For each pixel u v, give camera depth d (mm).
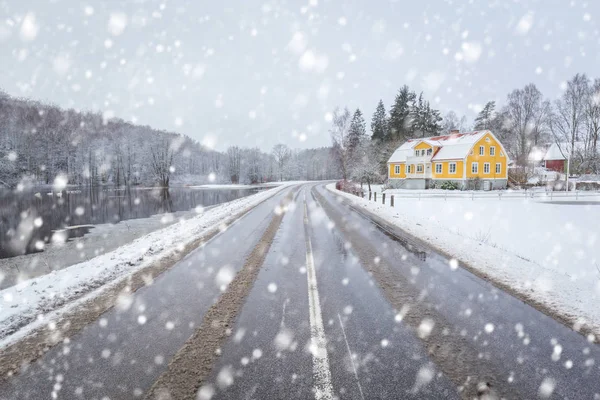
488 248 8711
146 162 64625
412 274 6516
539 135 52812
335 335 4008
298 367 3338
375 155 52031
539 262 7957
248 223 13688
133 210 26453
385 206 20422
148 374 3260
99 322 4465
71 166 57281
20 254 11992
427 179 42188
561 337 3953
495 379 3139
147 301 5215
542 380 3129
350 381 3104
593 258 8289
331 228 12195
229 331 4145
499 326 4246
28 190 47188
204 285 5969
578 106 44594
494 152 39688
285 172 100938
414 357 3516
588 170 45531
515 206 20625
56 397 2939
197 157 90500
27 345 3875
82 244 13555
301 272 6688
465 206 20781
